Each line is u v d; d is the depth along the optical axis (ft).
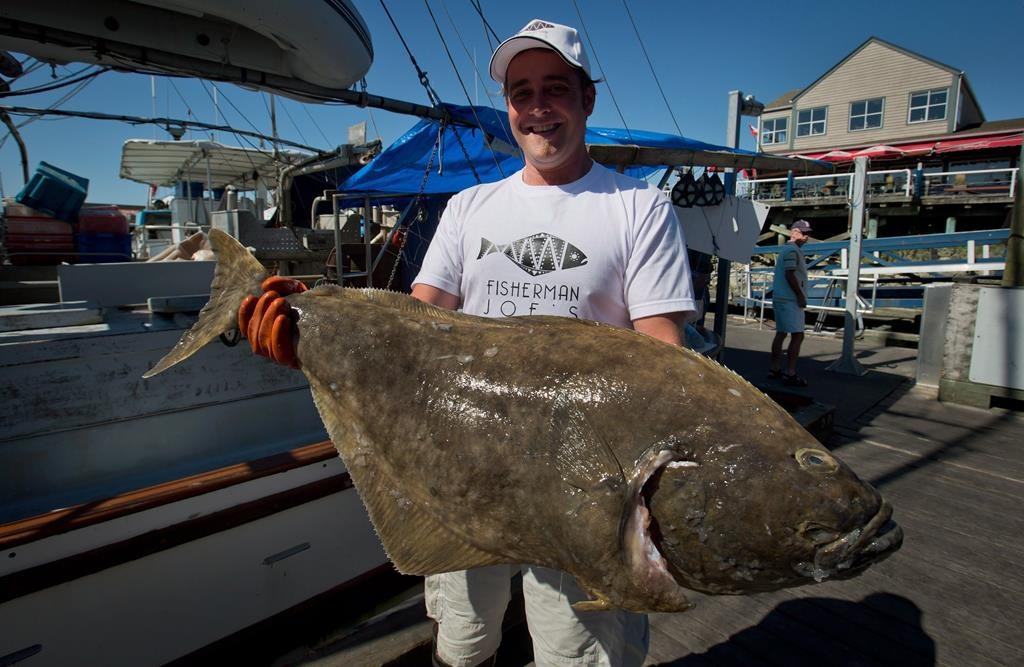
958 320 21.56
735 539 4.17
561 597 5.52
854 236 26.45
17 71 15.03
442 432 5.07
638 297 5.45
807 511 4.04
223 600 8.77
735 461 4.18
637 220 5.47
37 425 8.50
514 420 4.74
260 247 20.88
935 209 61.62
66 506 8.41
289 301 6.23
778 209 69.05
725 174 25.11
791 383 24.79
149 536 7.88
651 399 4.45
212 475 8.55
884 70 92.48
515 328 5.29
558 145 5.59
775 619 9.80
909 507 13.57
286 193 34.24
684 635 9.49
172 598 8.27
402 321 5.68
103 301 11.60
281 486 9.09
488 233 5.95
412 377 5.37
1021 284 20.89
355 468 5.72
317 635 9.95
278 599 9.38
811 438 4.35
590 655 5.60
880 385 24.73
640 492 4.23
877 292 43.86
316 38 13.60
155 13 13.15
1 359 8.15
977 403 21.24
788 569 4.19
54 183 14.57
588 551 4.30
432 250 6.53
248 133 26.05
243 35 14.37
